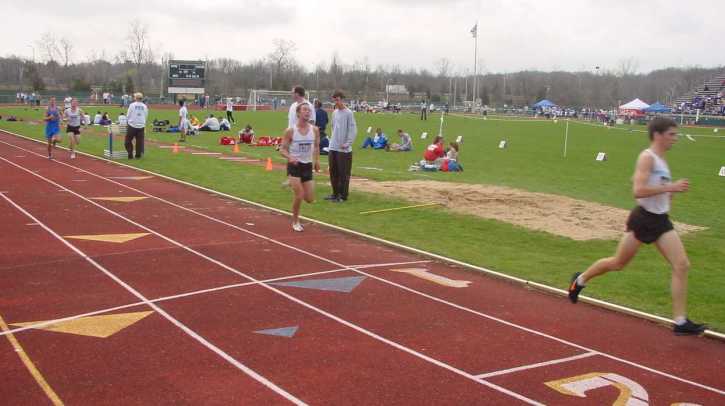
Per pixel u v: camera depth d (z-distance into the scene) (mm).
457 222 11680
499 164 23109
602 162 24859
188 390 4816
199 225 10906
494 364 5523
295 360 5434
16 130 33250
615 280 8289
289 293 7281
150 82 102688
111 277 7707
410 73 134375
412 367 5383
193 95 76938
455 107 92875
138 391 4773
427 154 20328
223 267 8297
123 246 9258
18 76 98688
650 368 5594
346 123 13227
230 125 42406
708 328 6547
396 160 23422
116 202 12883
